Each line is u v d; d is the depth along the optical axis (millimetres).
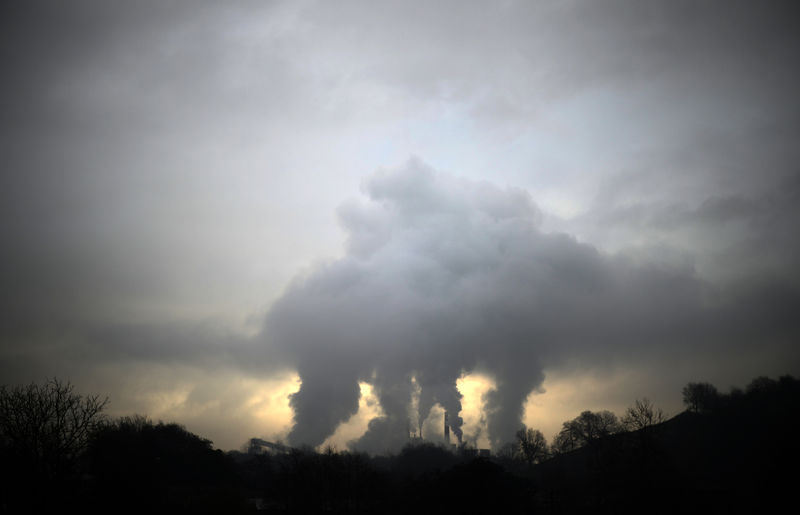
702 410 147750
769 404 131625
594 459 111875
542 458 173000
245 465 138375
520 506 88500
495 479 89062
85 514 69812
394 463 170750
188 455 111875
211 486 105562
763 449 107562
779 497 84812
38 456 63625
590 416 165250
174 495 90875
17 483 62094
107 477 77312
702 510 85188
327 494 109000
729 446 122375
